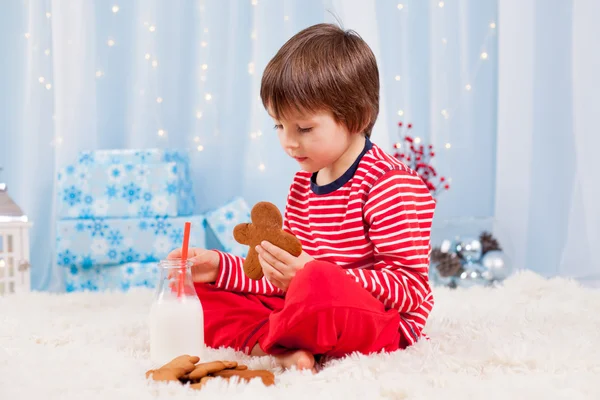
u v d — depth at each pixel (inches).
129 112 97.3
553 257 97.7
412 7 98.4
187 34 97.7
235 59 98.0
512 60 97.8
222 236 84.7
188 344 41.2
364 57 44.9
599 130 95.6
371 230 43.4
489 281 82.5
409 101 98.8
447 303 63.1
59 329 49.9
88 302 63.6
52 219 95.6
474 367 38.9
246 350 45.4
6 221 75.4
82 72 96.5
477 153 99.9
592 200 96.0
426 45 98.7
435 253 84.3
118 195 84.9
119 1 96.9
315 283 38.2
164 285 42.0
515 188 98.1
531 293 68.0
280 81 42.3
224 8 97.6
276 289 49.2
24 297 65.7
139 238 83.8
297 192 49.9
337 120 43.0
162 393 33.8
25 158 95.7
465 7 98.9
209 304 47.9
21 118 95.7
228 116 98.3
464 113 99.3
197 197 98.0
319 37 44.2
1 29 95.2
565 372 37.3
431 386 35.4
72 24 96.3
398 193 42.9
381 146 97.6
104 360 40.4
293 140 43.1
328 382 36.3
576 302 61.4
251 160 98.7
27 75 95.6
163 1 97.1
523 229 98.1
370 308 39.4
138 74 97.2
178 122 97.9
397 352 40.0
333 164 45.9
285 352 41.1
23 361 40.2
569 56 96.8
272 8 97.4
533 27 97.3
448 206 99.7
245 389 34.2
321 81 42.0
